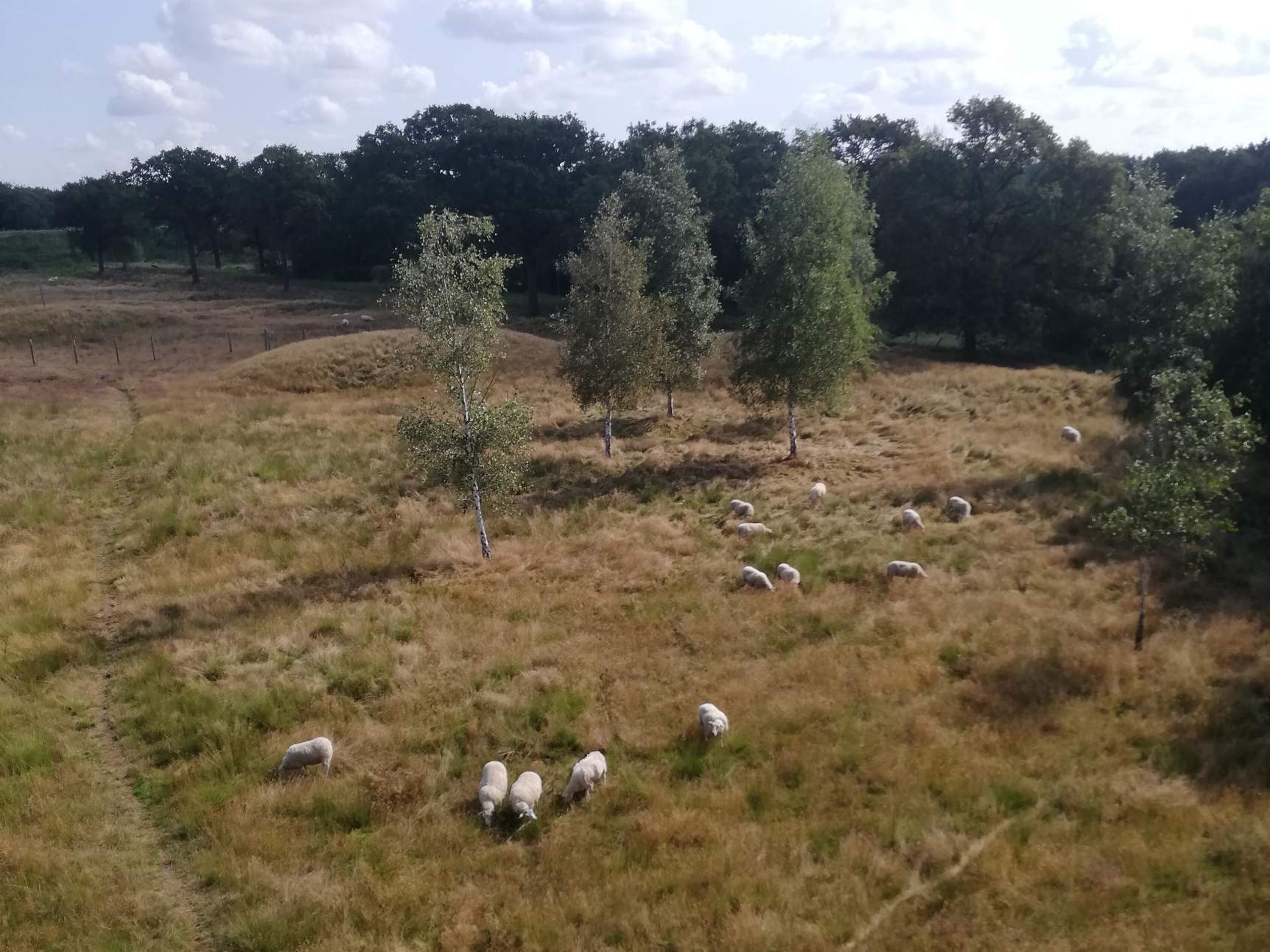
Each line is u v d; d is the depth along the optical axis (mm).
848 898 10188
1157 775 12336
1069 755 12805
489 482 22625
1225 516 21250
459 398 22594
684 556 22250
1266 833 10820
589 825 12023
